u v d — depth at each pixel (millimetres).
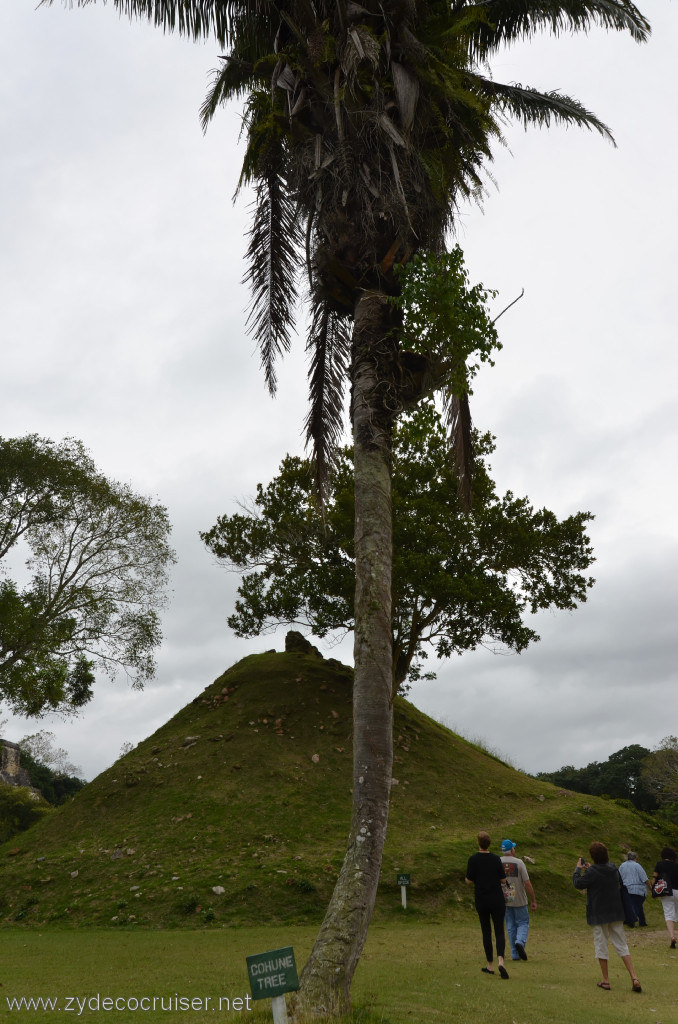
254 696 31203
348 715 29641
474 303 9492
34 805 45750
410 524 26781
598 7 12562
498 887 9602
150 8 11820
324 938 6699
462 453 12062
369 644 8117
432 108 10766
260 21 11875
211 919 16719
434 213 11188
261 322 12789
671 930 12898
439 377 9984
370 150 10258
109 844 22031
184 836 21875
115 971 9898
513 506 28062
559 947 12805
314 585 29266
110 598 28016
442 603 27000
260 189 12391
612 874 8961
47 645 26062
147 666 28062
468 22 11156
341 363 13445
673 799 67188
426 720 34188
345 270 10367
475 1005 7078
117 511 28625
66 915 17891
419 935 14266
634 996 8172
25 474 27375
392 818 23547
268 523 30812
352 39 9773
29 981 9070
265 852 20453
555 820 24188
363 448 9305
